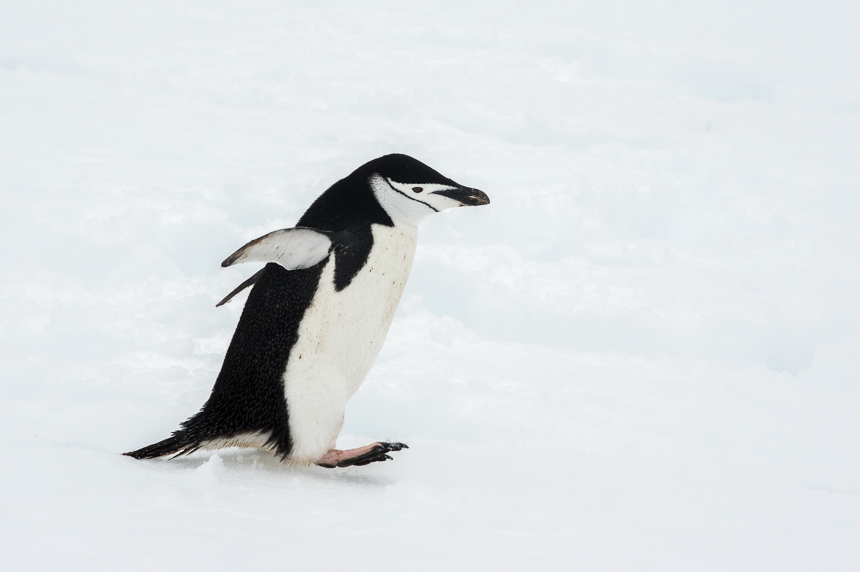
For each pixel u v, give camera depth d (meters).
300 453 10.41
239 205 22.80
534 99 33.38
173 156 25.73
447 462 11.42
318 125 29.80
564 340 18.84
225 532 7.49
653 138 30.36
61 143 26.19
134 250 19.52
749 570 7.98
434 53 40.12
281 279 10.27
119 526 7.32
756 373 16.31
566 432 12.95
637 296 19.59
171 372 14.27
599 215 24.19
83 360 14.92
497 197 24.55
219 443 10.34
